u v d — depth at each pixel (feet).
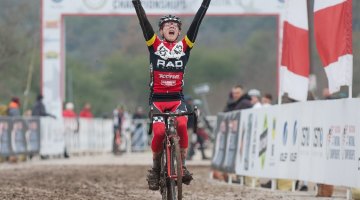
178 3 150.92
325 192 74.59
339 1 74.90
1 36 223.10
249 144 92.02
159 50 55.67
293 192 80.18
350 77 74.13
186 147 56.34
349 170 67.05
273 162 84.23
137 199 71.00
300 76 85.40
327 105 71.56
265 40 403.54
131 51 394.11
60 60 156.15
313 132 74.49
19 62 245.24
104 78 385.50
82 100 370.73
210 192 79.92
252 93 108.58
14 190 79.66
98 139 200.03
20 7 237.04
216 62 382.42
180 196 53.67
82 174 108.99
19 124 142.31
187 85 380.58
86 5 153.89
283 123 82.07
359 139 65.26
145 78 384.06
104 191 79.87
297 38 85.51
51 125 158.81
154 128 55.93
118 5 153.17
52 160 154.20
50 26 155.22
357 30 364.38
